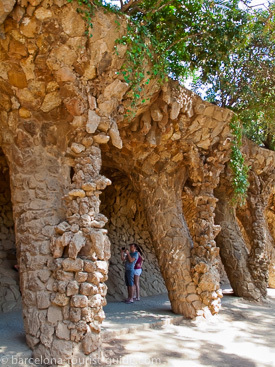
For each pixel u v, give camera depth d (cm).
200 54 673
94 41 443
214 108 664
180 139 679
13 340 461
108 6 454
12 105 471
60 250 440
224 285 1314
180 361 463
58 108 481
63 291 423
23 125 477
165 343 525
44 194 473
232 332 628
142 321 608
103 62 464
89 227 449
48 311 429
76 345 416
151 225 718
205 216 710
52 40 427
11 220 797
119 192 1029
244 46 709
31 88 457
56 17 412
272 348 554
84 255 444
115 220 1039
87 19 426
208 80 817
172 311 693
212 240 706
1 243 764
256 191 1025
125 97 520
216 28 632
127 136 648
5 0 384
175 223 711
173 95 604
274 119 866
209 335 598
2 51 425
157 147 682
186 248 703
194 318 658
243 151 899
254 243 1002
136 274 845
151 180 717
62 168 493
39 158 482
